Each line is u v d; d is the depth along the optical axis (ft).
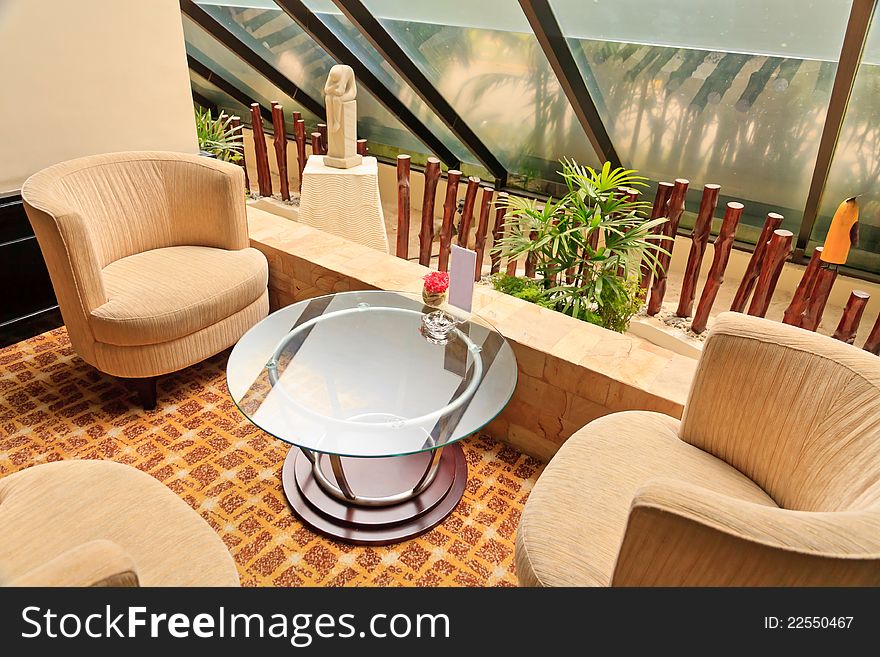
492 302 7.75
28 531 4.21
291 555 5.87
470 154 17.28
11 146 8.07
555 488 4.69
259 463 6.89
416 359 6.15
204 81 20.10
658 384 6.27
